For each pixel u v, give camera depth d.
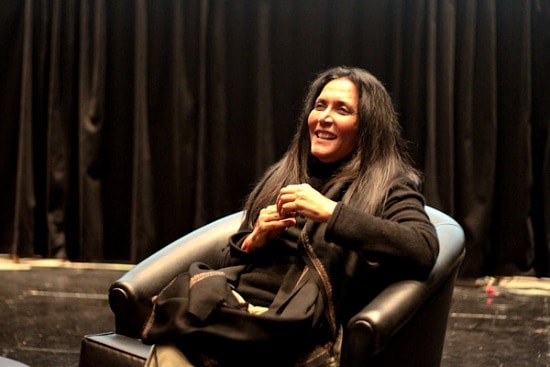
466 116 4.24
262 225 2.02
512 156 4.27
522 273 4.30
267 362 1.81
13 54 4.59
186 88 4.46
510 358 3.17
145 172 4.47
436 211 2.35
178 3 4.39
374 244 1.81
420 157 4.33
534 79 4.27
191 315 1.80
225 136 4.46
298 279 1.96
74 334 3.41
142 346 2.01
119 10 4.50
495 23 4.23
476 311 3.86
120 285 2.09
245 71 4.45
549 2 4.22
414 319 1.85
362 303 2.02
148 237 4.52
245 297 2.00
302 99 4.41
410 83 4.31
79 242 4.62
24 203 4.57
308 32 4.39
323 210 1.88
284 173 2.22
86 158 4.52
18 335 3.38
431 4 4.21
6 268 4.56
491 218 4.27
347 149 2.13
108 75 4.54
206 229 2.38
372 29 4.35
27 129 4.53
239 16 4.41
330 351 1.90
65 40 4.52
